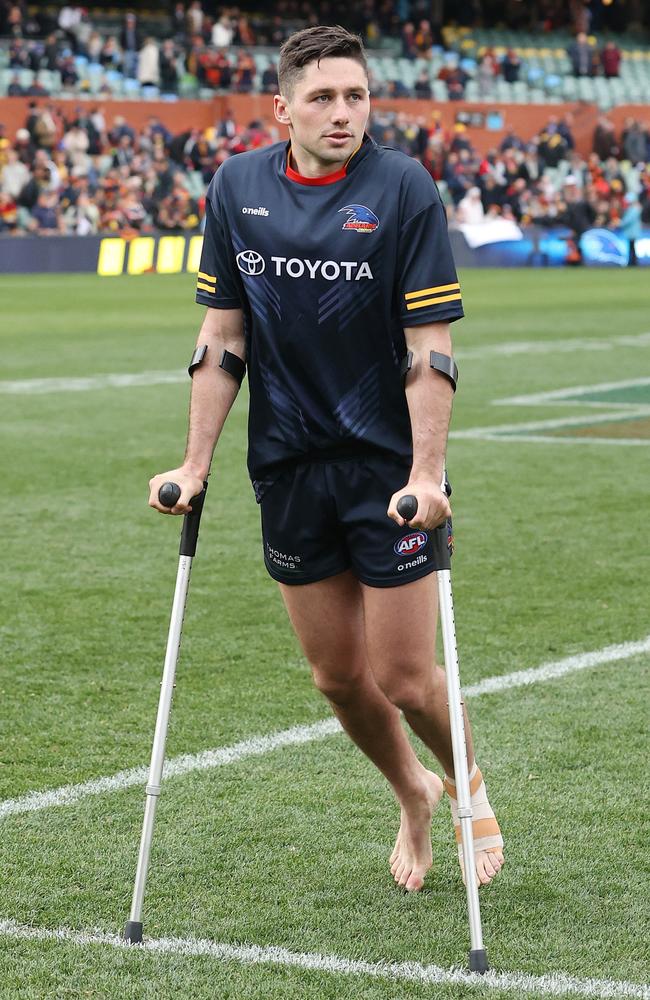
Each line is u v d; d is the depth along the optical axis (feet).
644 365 135.44
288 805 35.55
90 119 274.77
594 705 42.78
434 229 27.55
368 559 28.73
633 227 288.51
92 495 75.25
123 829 34.01
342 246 27.58
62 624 51.67
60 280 244.01
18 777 37.37
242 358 29.66
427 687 29.37
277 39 331.77
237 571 59.41
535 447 89.56
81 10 313.73
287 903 30.04
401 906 29.91
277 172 28.22
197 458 28.96
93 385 120.26
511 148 305.32
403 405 28.89
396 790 31.30
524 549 62.54
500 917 29.27
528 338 159.63
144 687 44.75
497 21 385.91
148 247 263.90
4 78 295.48
